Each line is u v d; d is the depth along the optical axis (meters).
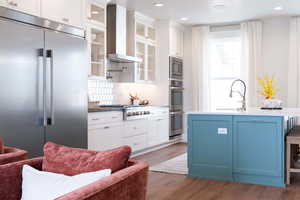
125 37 5.90
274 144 3.78
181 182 3.98
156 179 4.13
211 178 4.11
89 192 1.20
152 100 6.99
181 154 5.91
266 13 6.36
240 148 3.94
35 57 3.34
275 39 6.79
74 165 1.62
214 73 7.52
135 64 6.24
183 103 7.63
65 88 3.70
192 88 7.51
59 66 3.62
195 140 4.19
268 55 6.85
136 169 1.54
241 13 6.34
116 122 5.08
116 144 5.09
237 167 3.96
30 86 3.28
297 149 4.86
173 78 7.04
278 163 3.76
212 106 7.51
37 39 3.36
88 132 4.43
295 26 6.51
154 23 6.90
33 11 3.39
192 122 4.20
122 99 6.50
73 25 3.95
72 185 1.44
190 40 7.61
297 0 5.44
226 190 3.64
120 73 6.37
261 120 3.82
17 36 3.16
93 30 5.20
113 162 1.55
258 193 3.53
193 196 3.43
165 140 6.73
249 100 6.91
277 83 6.78
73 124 3.83
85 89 4.02
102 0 5.23
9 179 1.61
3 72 3.03
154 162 5.18
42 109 3.40
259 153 3.85
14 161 1.85
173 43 7.07
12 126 3.12
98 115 4.63
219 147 4.05
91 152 1.66
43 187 1.50
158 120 6.43
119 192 1.37
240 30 7.09
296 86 6.50
